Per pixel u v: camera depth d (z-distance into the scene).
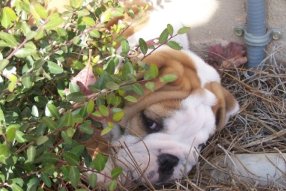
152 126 0.79
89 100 0.65
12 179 0.63
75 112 0.66
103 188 0.75
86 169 0.68
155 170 0.78
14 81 0.63
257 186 0.83
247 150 0.90
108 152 0.77
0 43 0.63
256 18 0.96
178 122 0.79
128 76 0.66
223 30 1.01
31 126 0.64
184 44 0.93
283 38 0.99
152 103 0.79
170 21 0.92
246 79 1.00
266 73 0.99
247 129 0.93
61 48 0.68
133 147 0.78
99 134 0.77
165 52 0.83
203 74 0.84
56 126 0.62
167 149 0.79
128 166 0.77
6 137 0.60
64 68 0.71
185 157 0.80
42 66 0.65
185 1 0.98
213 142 0.90
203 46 1.03
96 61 0.71
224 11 0.99
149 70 0.70
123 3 0.90
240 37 1.01
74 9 0.69
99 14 0.75
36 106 0.67
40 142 0.60
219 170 0.84
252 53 1.00
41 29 0.64
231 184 0.83
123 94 0.69
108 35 0.77
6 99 0.65
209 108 0.82
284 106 0.96
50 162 0.64
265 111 0.96
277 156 0.86
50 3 0.84
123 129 0.79
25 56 0.64
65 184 0.69
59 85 0.70
